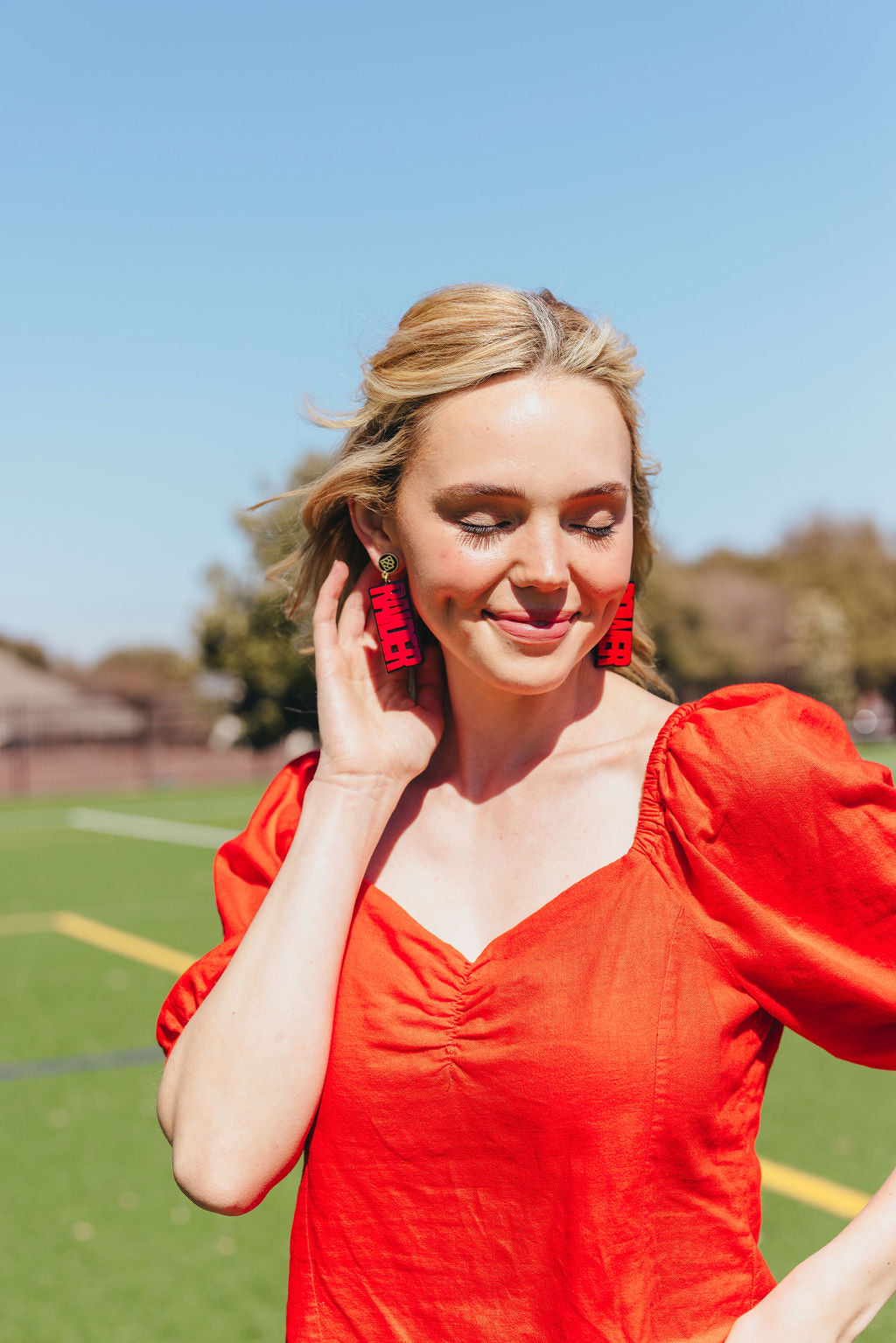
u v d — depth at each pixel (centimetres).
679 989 126
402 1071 134
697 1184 125
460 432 137
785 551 5656
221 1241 437
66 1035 714
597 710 151
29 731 4534
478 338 138
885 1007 122
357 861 147
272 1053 138
